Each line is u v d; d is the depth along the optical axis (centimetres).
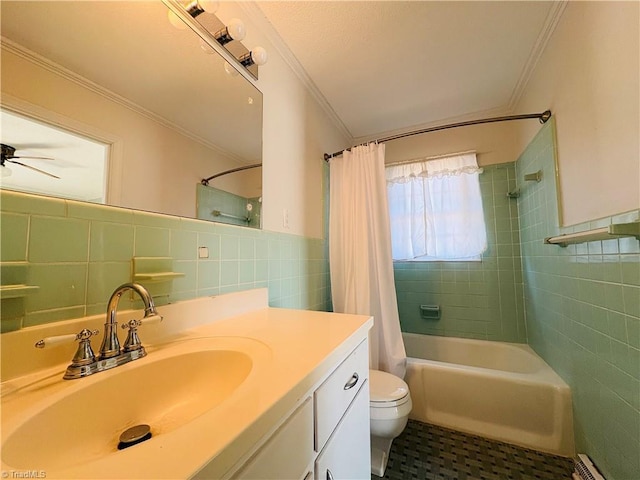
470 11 127
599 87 107
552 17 131
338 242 196
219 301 101
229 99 115
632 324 94
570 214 132
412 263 245
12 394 49
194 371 70
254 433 39
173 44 93
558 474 125
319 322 97
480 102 206
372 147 187
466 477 124
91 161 70
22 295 54
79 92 69
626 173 93
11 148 56
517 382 148
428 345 230
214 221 105
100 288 69
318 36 141
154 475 30
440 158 229
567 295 140
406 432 158
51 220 60
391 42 146
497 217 221
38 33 62
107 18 76
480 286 224
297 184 166
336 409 71
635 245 92
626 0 90
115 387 58
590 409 121
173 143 92
